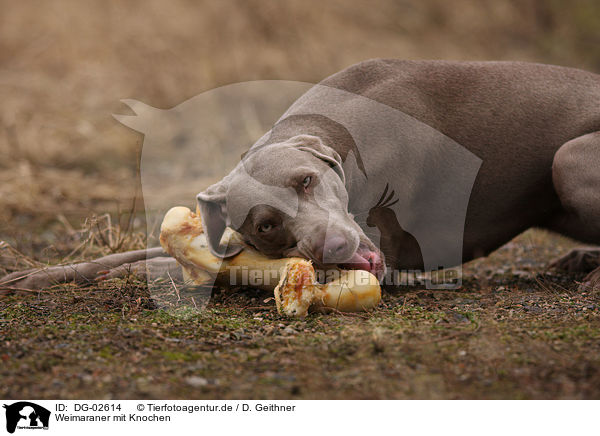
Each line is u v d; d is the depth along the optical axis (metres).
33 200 14.37
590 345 6.46
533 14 24.86
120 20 21.80
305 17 22.20
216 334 7.07
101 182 15.78
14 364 6.25
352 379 5.96
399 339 6.70
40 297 8.71
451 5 24.78
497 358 6.22
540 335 6.77
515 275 10.39
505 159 9.32
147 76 20.17
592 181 8.91
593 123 9.28
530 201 9.64
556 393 5.66
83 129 18.25
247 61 20.44
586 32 24.38
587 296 8.55
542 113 9.38
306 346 6.64
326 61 21.02
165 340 6.86
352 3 23.84
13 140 17.67
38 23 22.64
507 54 23.53
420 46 23.17
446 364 6.15
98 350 6.58
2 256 10.48
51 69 21.38
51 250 11.34
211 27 21.30
